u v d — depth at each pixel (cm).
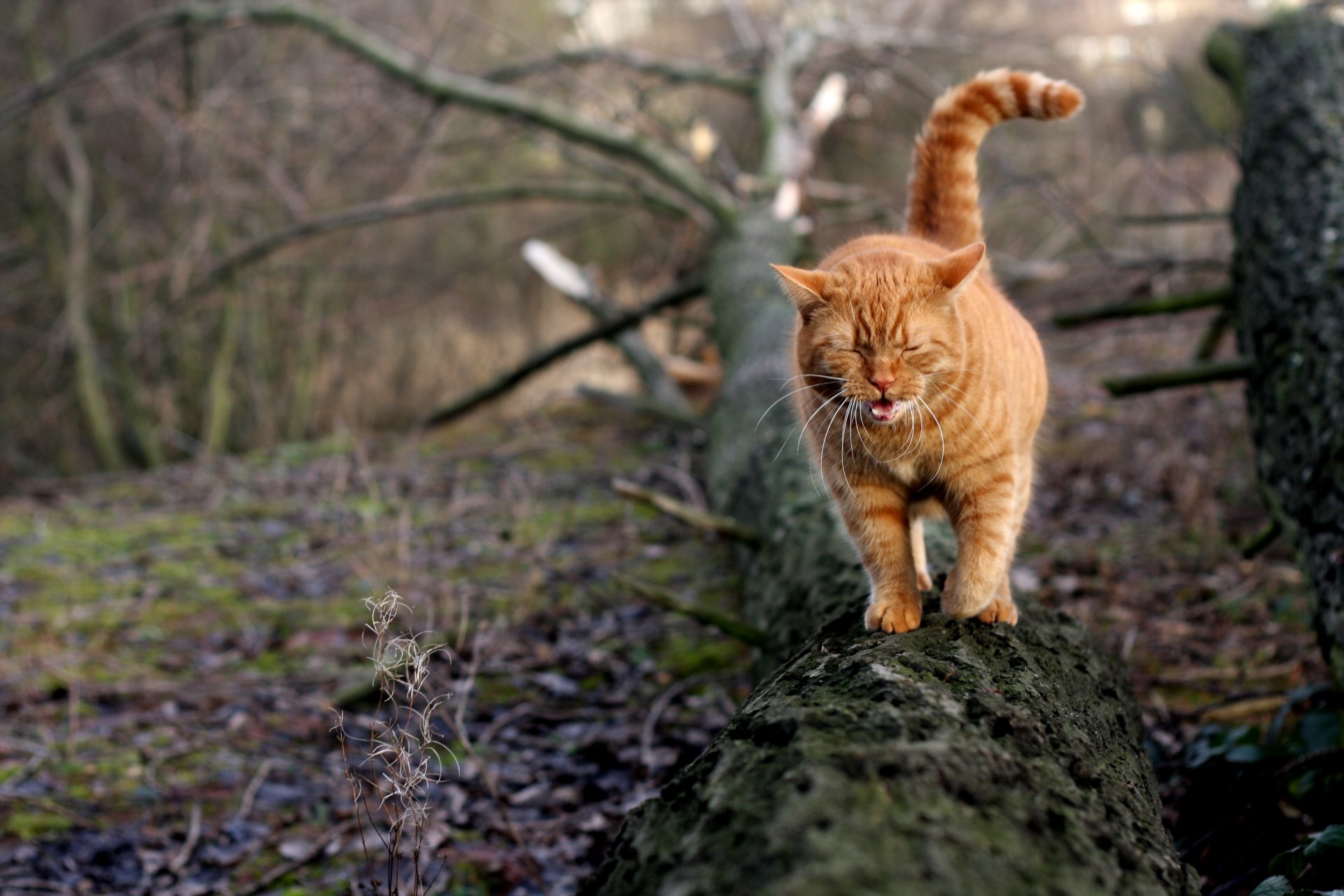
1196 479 558
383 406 1273
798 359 281
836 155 1252
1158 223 749
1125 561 504
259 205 1117
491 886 318
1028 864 143
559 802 362
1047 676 235
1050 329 955
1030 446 312
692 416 771
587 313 1048
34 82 1018
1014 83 332
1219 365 448
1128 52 1211
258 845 341
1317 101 476
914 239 314
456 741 405
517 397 1256
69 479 826
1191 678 393
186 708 439
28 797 365
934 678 204
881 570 265
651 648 475
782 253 792
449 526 636
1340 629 279
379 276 1252
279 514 692
